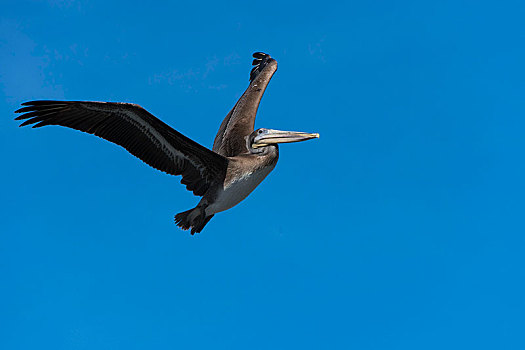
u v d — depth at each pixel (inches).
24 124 485.1
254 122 688.4
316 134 591.8
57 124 497.4
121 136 517.3
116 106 496.4
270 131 601.3
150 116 506.9
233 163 567.2
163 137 528.1
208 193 564.1
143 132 521.0
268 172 595.2
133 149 526.0
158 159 539.8
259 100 724.7
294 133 596.4
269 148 596.1
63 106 488.7
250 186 583.5
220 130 700.0
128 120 510.3
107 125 508.7
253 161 582.9
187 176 558.3
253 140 602.2
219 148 660.7
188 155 546.9
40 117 488.7
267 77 760.3
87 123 504.4
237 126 679.7
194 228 562.9
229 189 565.9
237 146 643.5
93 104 490.9
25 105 479.8
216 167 559.8
